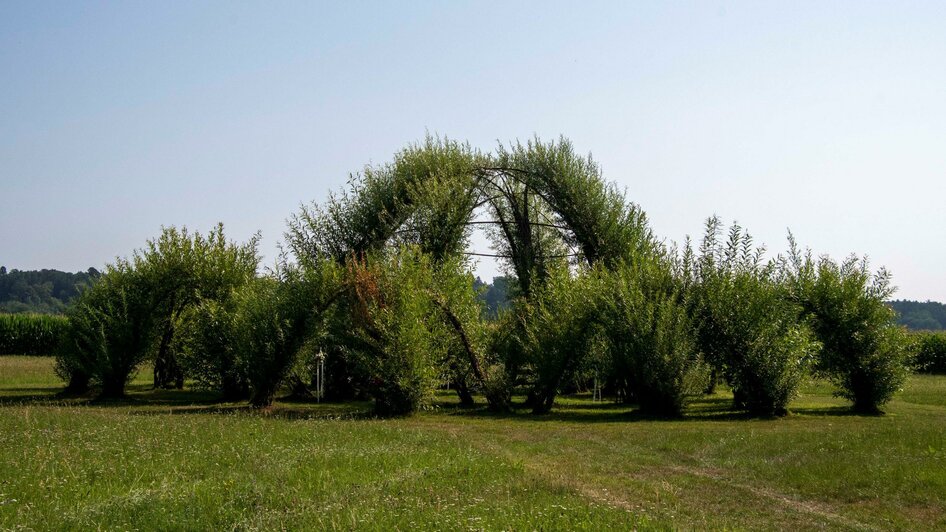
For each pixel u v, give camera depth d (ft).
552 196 125.90
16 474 39.70
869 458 48.60
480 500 35.09
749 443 57.62
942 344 183.83
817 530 32.48
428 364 83.51
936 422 75.15
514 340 96.32
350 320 85.25
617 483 41.88
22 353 203.82
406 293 83.51
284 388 117.39
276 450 49.42
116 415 72.79
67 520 31.22
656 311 88.48
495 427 71.67
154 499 34.47
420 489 37.93
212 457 46.52
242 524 30.83
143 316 103.24
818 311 93.61
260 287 98.37
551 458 51.08
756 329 86.89
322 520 31.30
